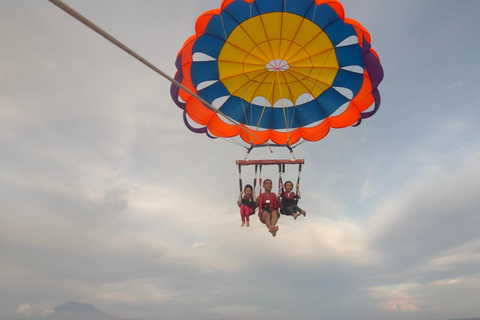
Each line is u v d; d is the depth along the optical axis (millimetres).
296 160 11648
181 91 13070
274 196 11641
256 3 11398
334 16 11594
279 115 14453
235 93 13906
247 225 11406
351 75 13062
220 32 12109
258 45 12531
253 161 11750
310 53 12680
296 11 11586
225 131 14266
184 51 12031
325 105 14008
